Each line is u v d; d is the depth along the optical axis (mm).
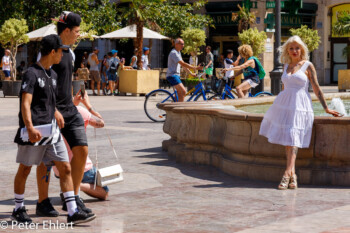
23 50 42031
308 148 8359
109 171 7383
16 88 27422
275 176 8555
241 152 8992
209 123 9938
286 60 8328
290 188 8086
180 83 16469
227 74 25828
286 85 8234
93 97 28266
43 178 6602
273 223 6188
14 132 14266
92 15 36594
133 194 7801
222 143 9547
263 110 12336
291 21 41344
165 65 44031
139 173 9344
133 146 12289
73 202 6273
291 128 8086
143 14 30422
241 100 12758
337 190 7977
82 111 7223
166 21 38344
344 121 8094
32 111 6023
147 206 7102
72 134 6559
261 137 8695
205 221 6336
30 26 36375
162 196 7664
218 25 40969
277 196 7605
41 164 6590
